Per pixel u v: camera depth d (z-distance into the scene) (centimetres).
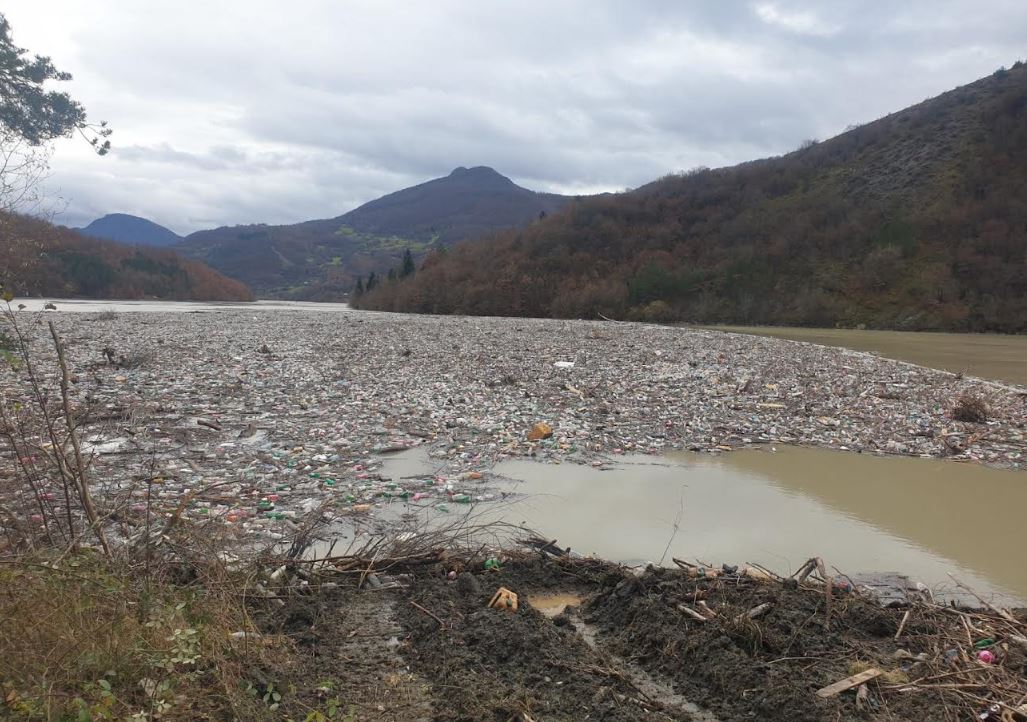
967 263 5881
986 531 839
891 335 4638
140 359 1959
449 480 988
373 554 673
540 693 459
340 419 1327
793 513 892
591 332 3547
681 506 908
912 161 7744
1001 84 8388
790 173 8738
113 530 654
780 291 6394
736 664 486
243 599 546
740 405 1584
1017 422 1480
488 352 2473
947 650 518
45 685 347
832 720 427
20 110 1262
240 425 1251
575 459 1124
